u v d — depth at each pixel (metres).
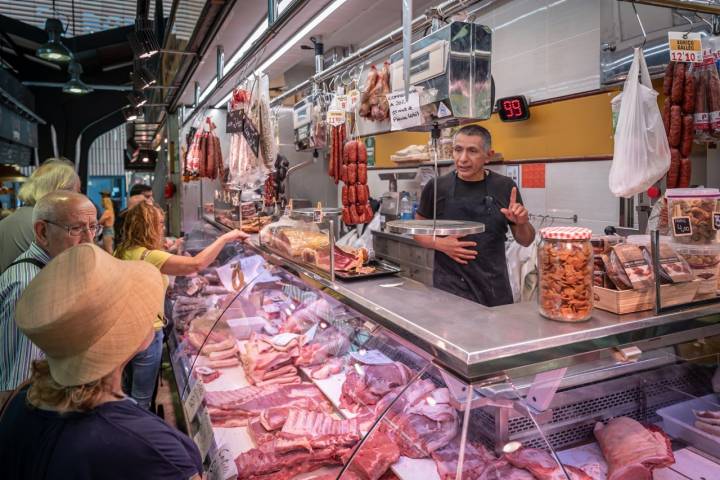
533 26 3.69
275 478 1.69
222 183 5.18
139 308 1.28
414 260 3.19
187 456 1.33
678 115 2.08
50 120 14.64
